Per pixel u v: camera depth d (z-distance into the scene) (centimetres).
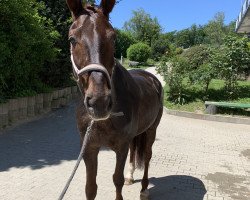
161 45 4425
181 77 1176
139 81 373
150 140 429
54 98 1016
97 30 232
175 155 620
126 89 297
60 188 438
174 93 1176
